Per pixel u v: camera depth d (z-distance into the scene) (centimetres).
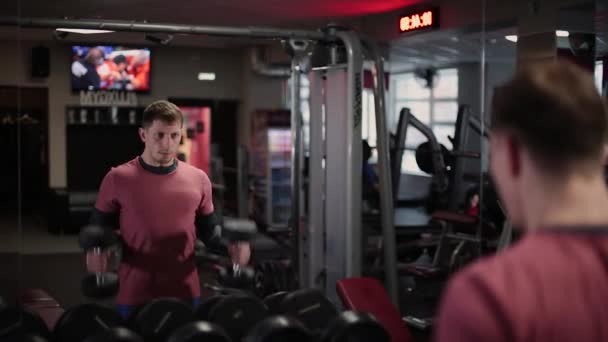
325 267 455
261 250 701
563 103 70
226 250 263
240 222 264
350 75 416
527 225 75
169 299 246
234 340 246
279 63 831
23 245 726
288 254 675
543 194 73
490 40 503
